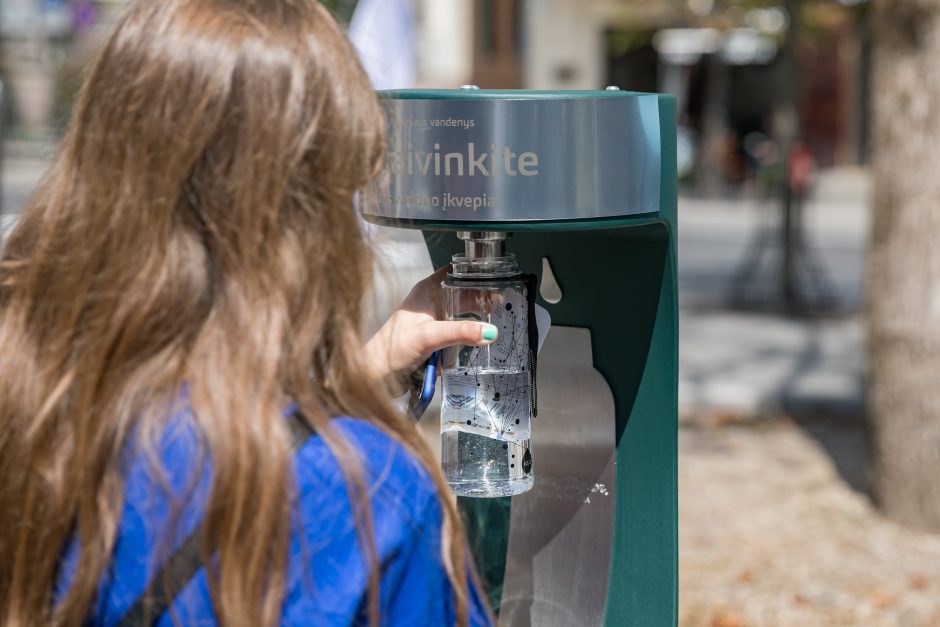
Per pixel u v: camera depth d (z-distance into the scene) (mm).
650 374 1636
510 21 21578
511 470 1576
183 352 1072
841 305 9898
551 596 1766
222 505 1020
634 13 16500
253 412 1039
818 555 4352
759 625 3797
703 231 15703
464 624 1090
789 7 9523
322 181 1107
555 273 1713
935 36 4328
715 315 9523
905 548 4398
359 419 1102
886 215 4539
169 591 1041
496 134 1409
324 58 1108
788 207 9578
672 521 1634
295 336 1080
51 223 1130
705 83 24203
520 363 1566
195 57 1074
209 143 1073
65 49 16500
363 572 1027
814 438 5941
